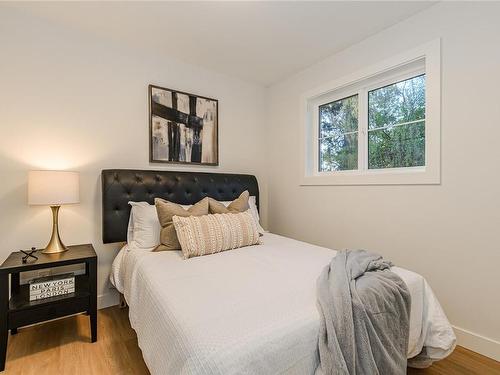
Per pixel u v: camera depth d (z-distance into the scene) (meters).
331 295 1.07
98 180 2.20
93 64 2.17
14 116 1.89
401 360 1.10
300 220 2.84
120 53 2.28
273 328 0.88
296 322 0.93
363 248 2.25
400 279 1.27
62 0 1.76
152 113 2.42
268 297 1.11
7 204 1.87
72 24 2.03
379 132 2.28
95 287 1.75
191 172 2.61
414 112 2.04
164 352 0.95
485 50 1.58
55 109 2.03
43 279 1.71
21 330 1.85
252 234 2.04
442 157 1.77
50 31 2.00
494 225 1.56
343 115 2.57
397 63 2.00
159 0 1.75
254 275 1.38
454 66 1.71
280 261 1.63
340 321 0.96
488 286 1.59
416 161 2.03
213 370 0.74
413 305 1.31
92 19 1.97
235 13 1.88
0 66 1.84
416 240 1.91
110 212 2.10
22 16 1.91
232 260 1.65
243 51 2.42
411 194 1.94
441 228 1.78
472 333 1.65
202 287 1.22
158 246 1.90
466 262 1.67
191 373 0.76
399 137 2.13
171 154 2.53
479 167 1.62
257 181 3.11
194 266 1.54
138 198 2.22
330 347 0.89
